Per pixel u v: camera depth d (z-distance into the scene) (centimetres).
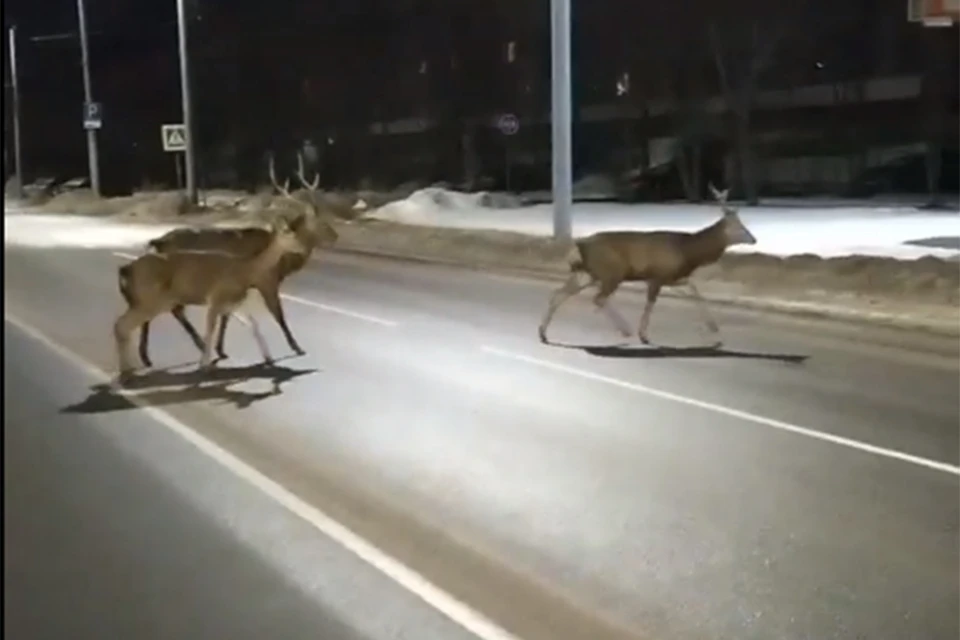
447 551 707
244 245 1396
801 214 3312
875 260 1952
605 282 1423
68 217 4575
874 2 4497
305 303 1844
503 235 2767
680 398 1121
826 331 1510
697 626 604
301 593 642
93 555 701
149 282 1236
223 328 1332
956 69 4297
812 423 1019
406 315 1695
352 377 1238
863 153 4566
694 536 734
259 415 1065
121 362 1232
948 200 3950
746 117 4159
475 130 5847
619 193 4725
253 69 7219
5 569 679
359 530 744
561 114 2459
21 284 2102
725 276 2009
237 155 7200
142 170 7588
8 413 1080
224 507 790
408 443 959
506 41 5853
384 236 3059
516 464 895
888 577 668
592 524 757
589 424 1020
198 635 589
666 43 4916
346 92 6750
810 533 739
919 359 1313
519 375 1240
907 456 911
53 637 588
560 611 620
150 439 979
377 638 585
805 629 600
